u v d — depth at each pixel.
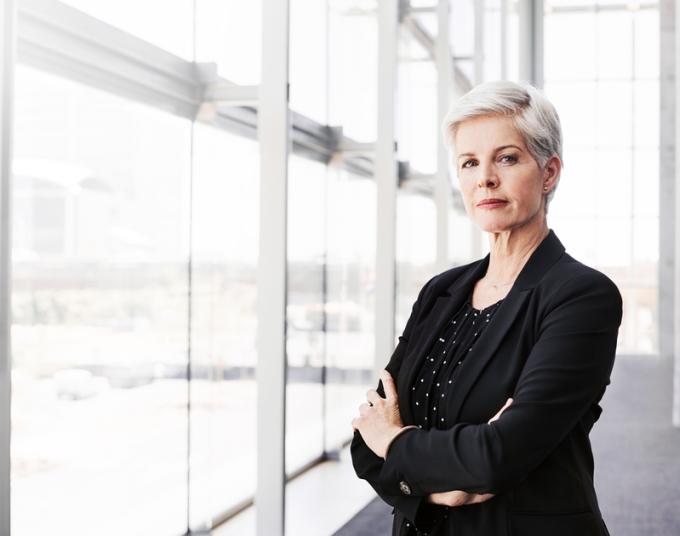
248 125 4.46
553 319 1.53
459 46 7.69
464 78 7.84
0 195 1.78
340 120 6.11
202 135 4.36
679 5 10.41
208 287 4.58
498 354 1.58
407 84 7.14
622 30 18.59
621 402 10.81
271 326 3.62
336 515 4.83
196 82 4.19
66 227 3.51
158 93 3.95
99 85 3.55
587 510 1.53
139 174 3.97
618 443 7.94
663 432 8.56
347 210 6.15
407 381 1.69
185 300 4.48
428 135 7.12
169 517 4.36
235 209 4.52
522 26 10.16
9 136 1.79
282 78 3.55
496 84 1.62
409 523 1.63
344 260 6.24
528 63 10.17
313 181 6.05
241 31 4.35
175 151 4.24
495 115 1.61
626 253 18.42
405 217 7.26
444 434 1.52
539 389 1.49
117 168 3.81
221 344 4.69
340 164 6.16
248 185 4.51
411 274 7.25
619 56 18.58
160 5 3.86
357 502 5.10
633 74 18.53
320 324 6.29
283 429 3.67
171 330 4.37
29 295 3.33
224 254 4.55
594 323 1.52
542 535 1.49
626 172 18.52
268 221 3.59
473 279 1.73
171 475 4.41
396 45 5.53
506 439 1.46
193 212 4.42
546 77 18.80
